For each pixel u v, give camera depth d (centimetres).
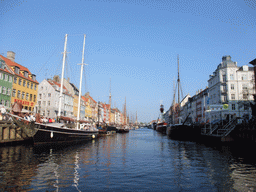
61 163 1708
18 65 5344
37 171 1409
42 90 6600
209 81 7138
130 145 3491
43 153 2239
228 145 3419
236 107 5725
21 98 5084
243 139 3138
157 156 2197
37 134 2767
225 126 3831
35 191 1026
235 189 1100
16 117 2650
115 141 4409
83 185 1132
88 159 1945
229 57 6178
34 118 2933
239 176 1353
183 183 1195
